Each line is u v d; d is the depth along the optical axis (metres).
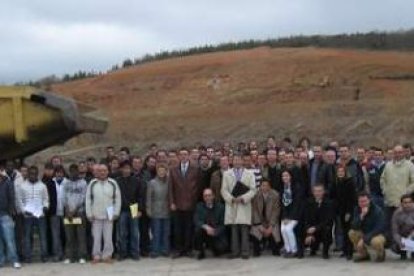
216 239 16.67
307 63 72.88
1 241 16.39
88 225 16.94
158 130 55.75
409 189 16.67
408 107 52.78
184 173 16.98
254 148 19.69
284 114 56.16
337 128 49.75
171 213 17.02
